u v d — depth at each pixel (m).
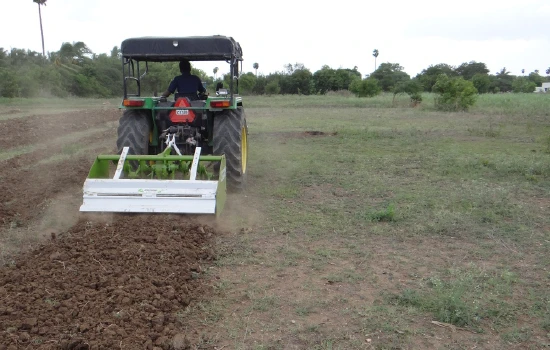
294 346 3.42
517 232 5.70
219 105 6.80
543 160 9.57
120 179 5.57
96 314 3.65
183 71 7.64
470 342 3.49
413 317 3.81
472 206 6.66
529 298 4.09
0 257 4.82
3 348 3.18
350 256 5.02
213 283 4.35
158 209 5.47
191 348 3.37
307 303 4.01
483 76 51.97
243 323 3.71
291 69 55.88
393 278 4.50
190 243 5.13
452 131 14.77
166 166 6.09
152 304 3.85
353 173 8.78
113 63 49.66
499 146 11.92
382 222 6.07
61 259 4.65
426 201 6.92
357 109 25.11
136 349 3.23
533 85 54.91
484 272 4.58
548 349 3.40
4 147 12.41
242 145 7.50
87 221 5.66
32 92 37.50
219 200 5.66
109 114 22.25
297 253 5.05
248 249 5.14
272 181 8.21
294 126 16.80
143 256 4.70
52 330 3.43
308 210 6.59
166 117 7.30
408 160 9.99
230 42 6.77
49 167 9.41
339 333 3.58
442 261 4.89
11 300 3.81
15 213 6.35
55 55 51.53
